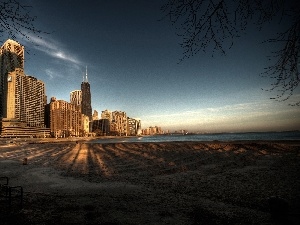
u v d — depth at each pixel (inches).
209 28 151.3
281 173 796.6
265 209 476.4
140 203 517.3
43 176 885.2
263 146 1440.7
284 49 147.0
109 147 2273.6
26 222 359.3
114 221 393.7
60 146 2817.4
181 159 1250.6
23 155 1774.1
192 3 145.9
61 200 519.5
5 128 7037.4
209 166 1013.8
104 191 644.1
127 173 933.2
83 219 395.9
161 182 758.5
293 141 1658.5
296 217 414.6
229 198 562.6
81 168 1090.7
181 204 515.5
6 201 468.1
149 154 1550.2
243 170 889.5
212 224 392.2
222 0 140.5
